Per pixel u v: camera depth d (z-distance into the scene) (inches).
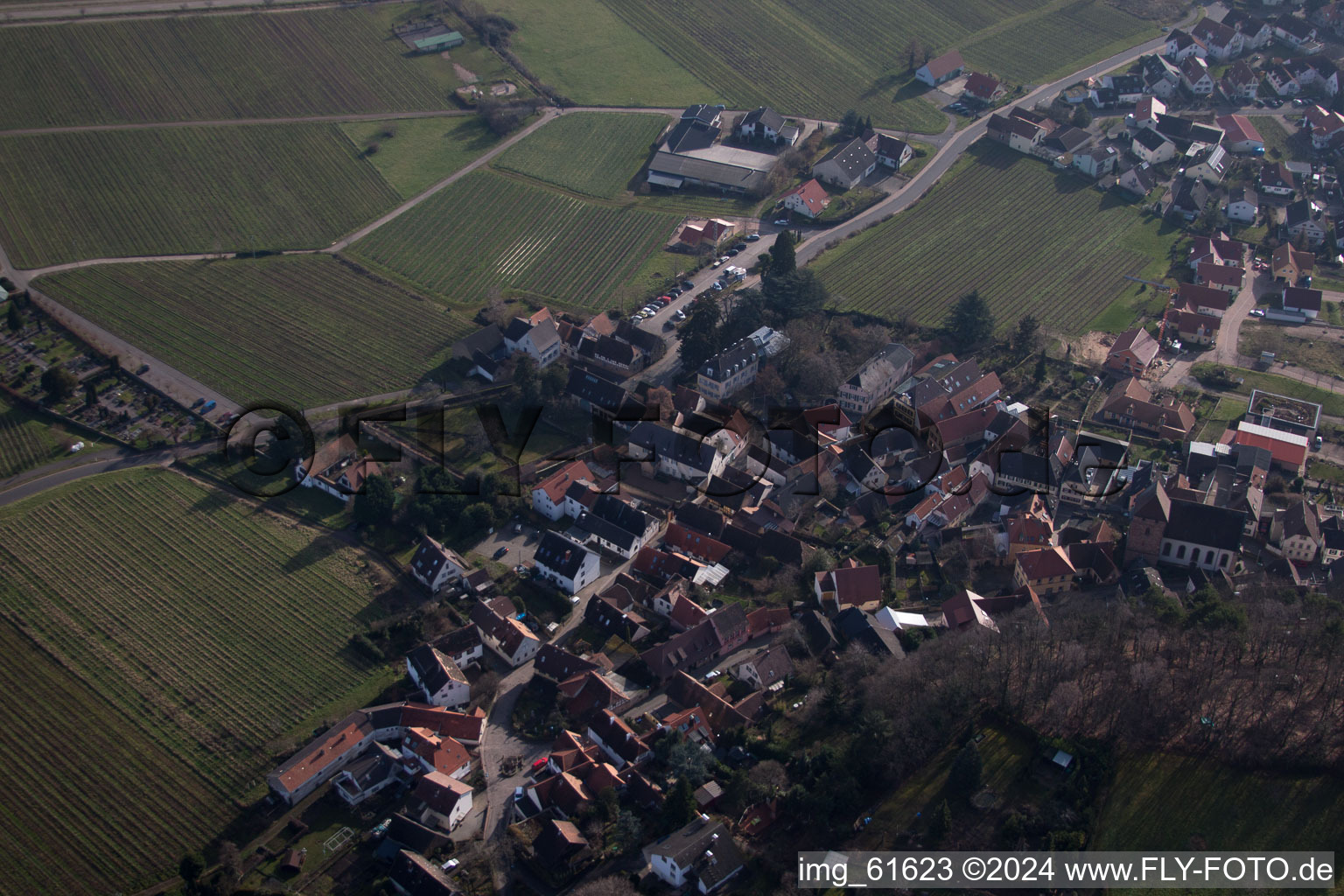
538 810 7401.6
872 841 6899.6
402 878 6924.2
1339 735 7091.5
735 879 6865.2
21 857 7268.7
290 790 7495.1
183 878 7101.4
